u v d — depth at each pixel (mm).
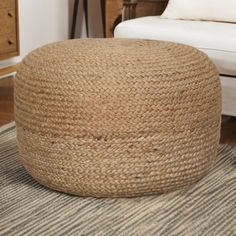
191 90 1418
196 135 1461
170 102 1386
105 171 1408
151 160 1412
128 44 1580
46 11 3221
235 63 1894
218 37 1911
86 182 1434
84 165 1410
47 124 1416
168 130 1401
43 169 1485
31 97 1438
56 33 3361
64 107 1378
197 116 1443
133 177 1421
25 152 1523
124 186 1436
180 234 1308
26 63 1517
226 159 1830
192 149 1466
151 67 1398
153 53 1478
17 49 2695
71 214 1402
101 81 1364
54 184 1495
